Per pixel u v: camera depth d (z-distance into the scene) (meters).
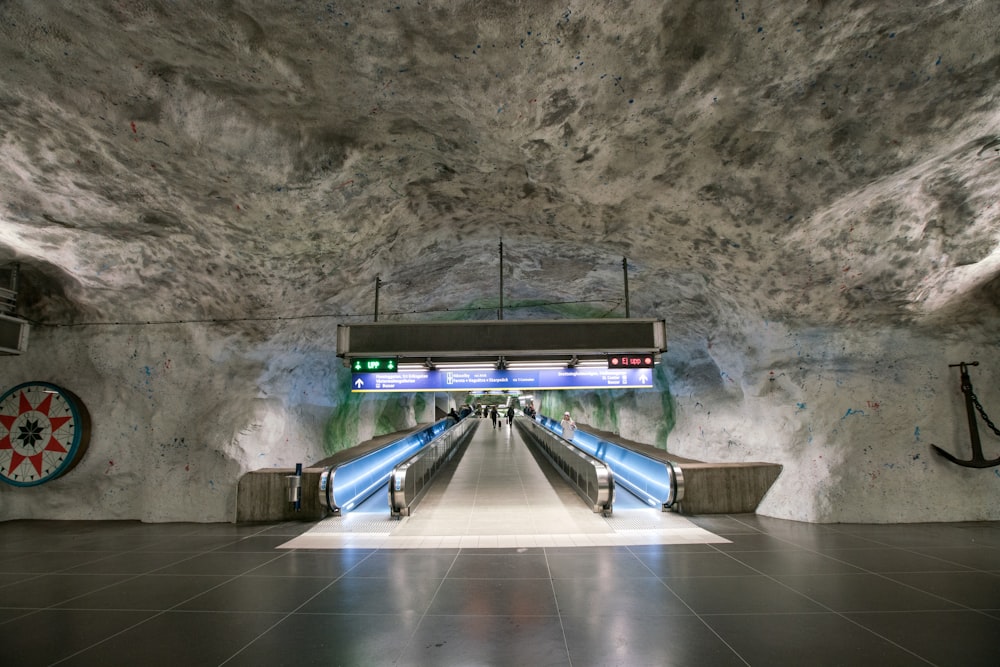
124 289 6.41
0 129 4.16
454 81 3.88
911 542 5.27
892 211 5.05
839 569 4.48
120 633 3.33
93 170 4.59
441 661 2.94
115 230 5.45
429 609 3.70
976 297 6.12
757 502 6.97
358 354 6.39
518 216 6.19
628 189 5.23
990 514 6.11
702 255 6.21
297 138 4.46
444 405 30.69
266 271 5.97
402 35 3.49
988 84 3.83
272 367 7.45
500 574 4.47
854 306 6.09
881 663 2.87
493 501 7.94
